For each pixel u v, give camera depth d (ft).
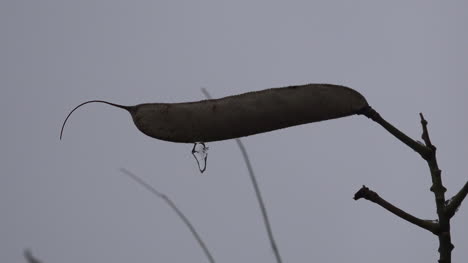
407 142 11.84
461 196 11.43
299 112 11.94
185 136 12.04
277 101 11.90
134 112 12.19
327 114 11.93
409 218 11.64
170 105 12.15
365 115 11.93
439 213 11.57
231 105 12.01
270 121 11.94
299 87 12.01
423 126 11.94
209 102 12.12
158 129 12.07
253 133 12.05
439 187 11.67
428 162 11.79
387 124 11.80
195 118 11.93
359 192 11.67
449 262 11.58
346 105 11.81
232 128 12.07
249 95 12.01
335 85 11.89
